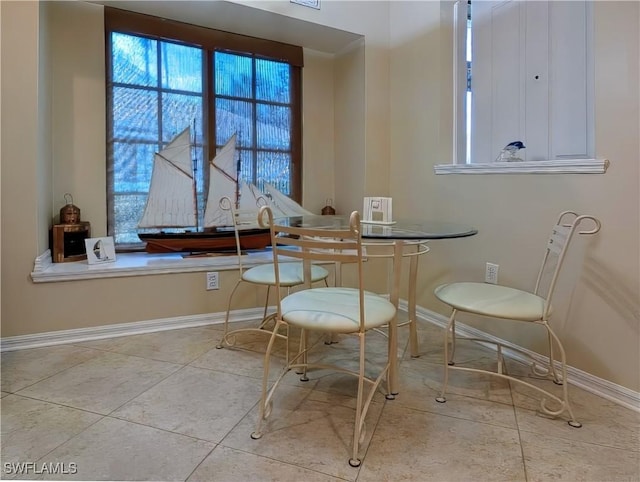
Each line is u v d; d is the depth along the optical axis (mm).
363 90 3145
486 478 1297
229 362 2170
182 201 2924
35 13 2215
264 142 3340
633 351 1691
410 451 1429
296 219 2426
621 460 1385
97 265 2527
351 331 1430
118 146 2859
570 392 1850
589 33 2029
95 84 2766
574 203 1900
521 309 1648
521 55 2381
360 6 3084
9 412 1648
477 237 2455
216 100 3139
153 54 2926
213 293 2775
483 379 1993
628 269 1693
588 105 2043
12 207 2242
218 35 3072
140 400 1759
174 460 1368
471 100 2725
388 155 3219
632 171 1669
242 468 1334
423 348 2398
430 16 2781
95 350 2301
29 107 2230
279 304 1541
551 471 1330
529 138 2352
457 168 2555
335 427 1575
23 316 2299
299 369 2064
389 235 1675
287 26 2980
